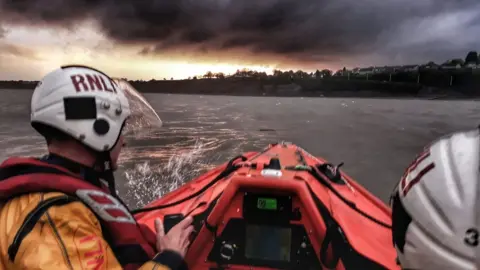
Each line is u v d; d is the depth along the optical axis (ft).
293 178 9.32
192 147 49.08
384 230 12.30
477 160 3.02
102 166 5.03
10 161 4.57
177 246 5.35
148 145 47.85
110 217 4.70
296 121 106.52
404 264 3.48
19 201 4.17
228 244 8.81
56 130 4.68
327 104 282.36
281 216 8.66
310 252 8.61
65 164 4.66
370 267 9.12
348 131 78.38
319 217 8.35
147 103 9.79
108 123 4.89
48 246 3.81
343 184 15.21
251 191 8.73
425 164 3.37
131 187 29.14
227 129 78.54
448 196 3.02
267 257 8.75
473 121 109.81
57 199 4.11
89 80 4.86
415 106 249.14
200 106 211.82
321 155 48.29
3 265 3.92
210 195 12.71
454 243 2.94
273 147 20.04
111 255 4.43
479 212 2.86
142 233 5.63
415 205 3.27
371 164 42.11
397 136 69.15
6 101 211.20
